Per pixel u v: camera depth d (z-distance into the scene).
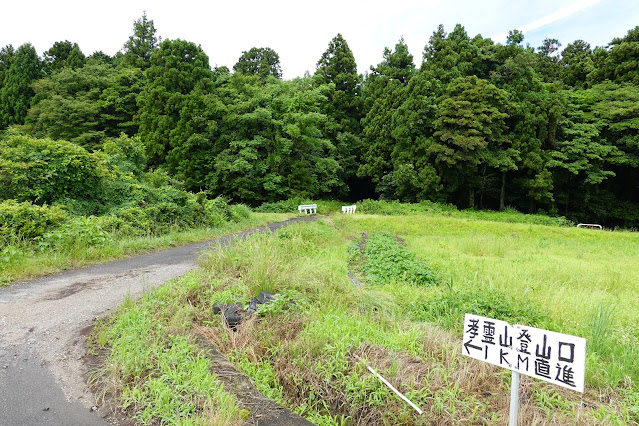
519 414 3.31
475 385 3.74
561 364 2.48
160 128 29.45
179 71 30.89
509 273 8.33
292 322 4.84
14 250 7.69
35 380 3.57
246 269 6.95
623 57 31.05
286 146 30.02
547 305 6.04
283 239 10.05
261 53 48.41
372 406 3.50
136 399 3.29
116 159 15.42
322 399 3.70
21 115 37.75
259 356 4.33
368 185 40.50
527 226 20.06
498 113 27.78
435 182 28.62
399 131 30.16
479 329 2.98
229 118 29.08
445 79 30.80
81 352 4.12
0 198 10.38
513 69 29.83
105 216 11.23
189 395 3.31
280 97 30.84
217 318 5.09
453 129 28.19
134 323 4.50
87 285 6.64
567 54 43.28
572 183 30.94
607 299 6.77
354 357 4.05
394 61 34.97
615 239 17.16
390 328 5.02
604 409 3.40
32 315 5.13
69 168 11.50
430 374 3.80
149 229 11.95
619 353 4.48
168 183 17.73
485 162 29.53
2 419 3.00
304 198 31.91
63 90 33.62
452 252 11.70
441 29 32.50
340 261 8.96
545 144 29.84
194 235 12.37
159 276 7.30
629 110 27.66
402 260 8.66
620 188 31.95
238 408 3.26
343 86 38.97
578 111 30.36
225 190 31.03
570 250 13.23
